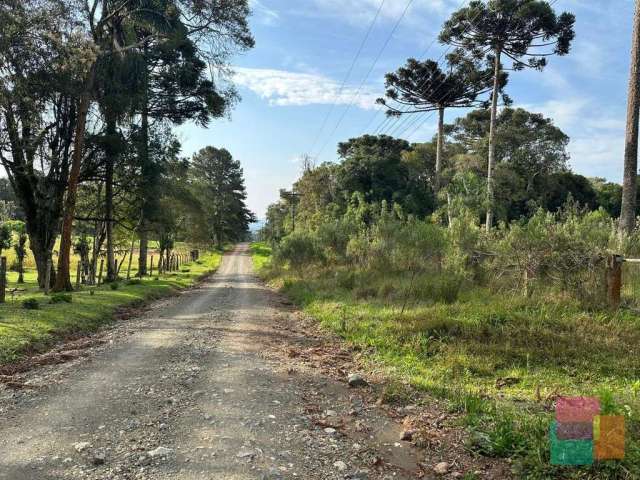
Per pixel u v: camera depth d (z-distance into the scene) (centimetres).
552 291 1016
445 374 728
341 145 5628
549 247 1072
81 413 548
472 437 471
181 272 4212
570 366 717
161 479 388
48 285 1806
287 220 6706
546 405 566
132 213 2900
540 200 4562
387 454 459
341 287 1808
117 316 1438
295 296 1953
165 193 2919
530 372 711
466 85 3042
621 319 865
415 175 5628
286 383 686
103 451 442
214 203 9075
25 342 920
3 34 1432
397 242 1656
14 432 493
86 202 2841
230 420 522
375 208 2711
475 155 5256
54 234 2294
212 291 2497
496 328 890
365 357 869
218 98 2800
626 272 1033
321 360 851
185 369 746
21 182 2200
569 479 378
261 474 400
